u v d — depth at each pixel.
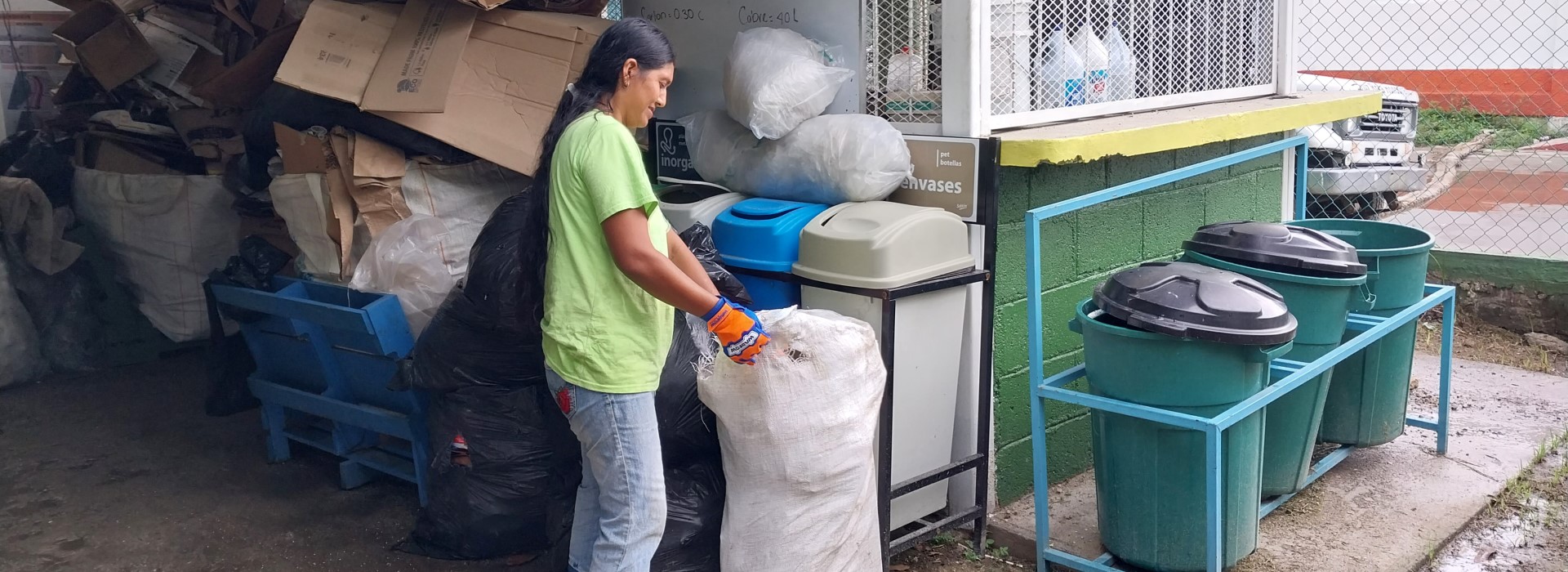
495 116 3.78
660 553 3.08
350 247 3.85
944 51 3.51
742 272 3.52
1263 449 3.51
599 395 2.63
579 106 2.60
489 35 3.87
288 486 4.28
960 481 3.72
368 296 3.70
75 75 5.70
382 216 3.79
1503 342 5.75
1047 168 3.70
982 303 3.53
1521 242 7.88
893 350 3.25
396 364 3.68
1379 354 3.98
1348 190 7.23
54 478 4.38
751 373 2.88
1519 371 5.33
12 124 6.42
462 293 3.37
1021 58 3.79
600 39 2.63
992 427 3.71
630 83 2.60
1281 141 4.55
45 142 5.86
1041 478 3.40
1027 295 3.40
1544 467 4.20
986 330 3.52
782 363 2.89
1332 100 4.99
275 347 4.35
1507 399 4.95
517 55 3.84
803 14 3.92
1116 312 3.00
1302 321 3.51
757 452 2.94
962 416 3.66
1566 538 3.68
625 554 2.70
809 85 3.56
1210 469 2.93
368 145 3.76
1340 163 7.26
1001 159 3.38
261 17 4.74
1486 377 5.26
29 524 3.98
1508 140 10.91
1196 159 4.49
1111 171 4.01
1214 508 2.95
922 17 3.60
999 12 3.65
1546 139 10.77
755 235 3.47
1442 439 4.29
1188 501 3.11
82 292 5.67
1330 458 4.10
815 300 3.36
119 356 5.80
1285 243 3.52
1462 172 10.60
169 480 4.35
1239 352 2.92
